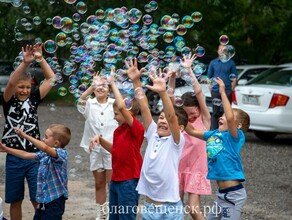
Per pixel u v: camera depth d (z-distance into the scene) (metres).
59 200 4.49
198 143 4.79
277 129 9.66
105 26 5.51
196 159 4.80
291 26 16.88
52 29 13.13
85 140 5.54
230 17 15.34
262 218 5.66
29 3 13.17
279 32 17.44
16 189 4.74
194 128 4.57
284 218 5.67
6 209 5.79
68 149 9.32
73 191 6.55
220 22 14.66
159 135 4.23
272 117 9.63
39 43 4.79
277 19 17.53
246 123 4.48
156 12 12.42
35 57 4.74
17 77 4.68
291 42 17.33
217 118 9.57
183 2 12.92
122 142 4.49
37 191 4.49
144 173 4.21
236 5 16.16
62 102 17.05
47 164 4.47
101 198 5.43
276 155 9.11
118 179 4.50
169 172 4.14
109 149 4.71
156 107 12.38
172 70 4.84
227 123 4.36
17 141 4.71
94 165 5.41
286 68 10.53
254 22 17.17
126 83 5.04
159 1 12.55
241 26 17.36
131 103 4.86
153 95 12.34
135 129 4.48
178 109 4.44
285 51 17.64
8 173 4.74
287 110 9.62
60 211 4.50
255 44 17.86
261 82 10.41
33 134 4.79
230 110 4.36
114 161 4.53
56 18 5.43
